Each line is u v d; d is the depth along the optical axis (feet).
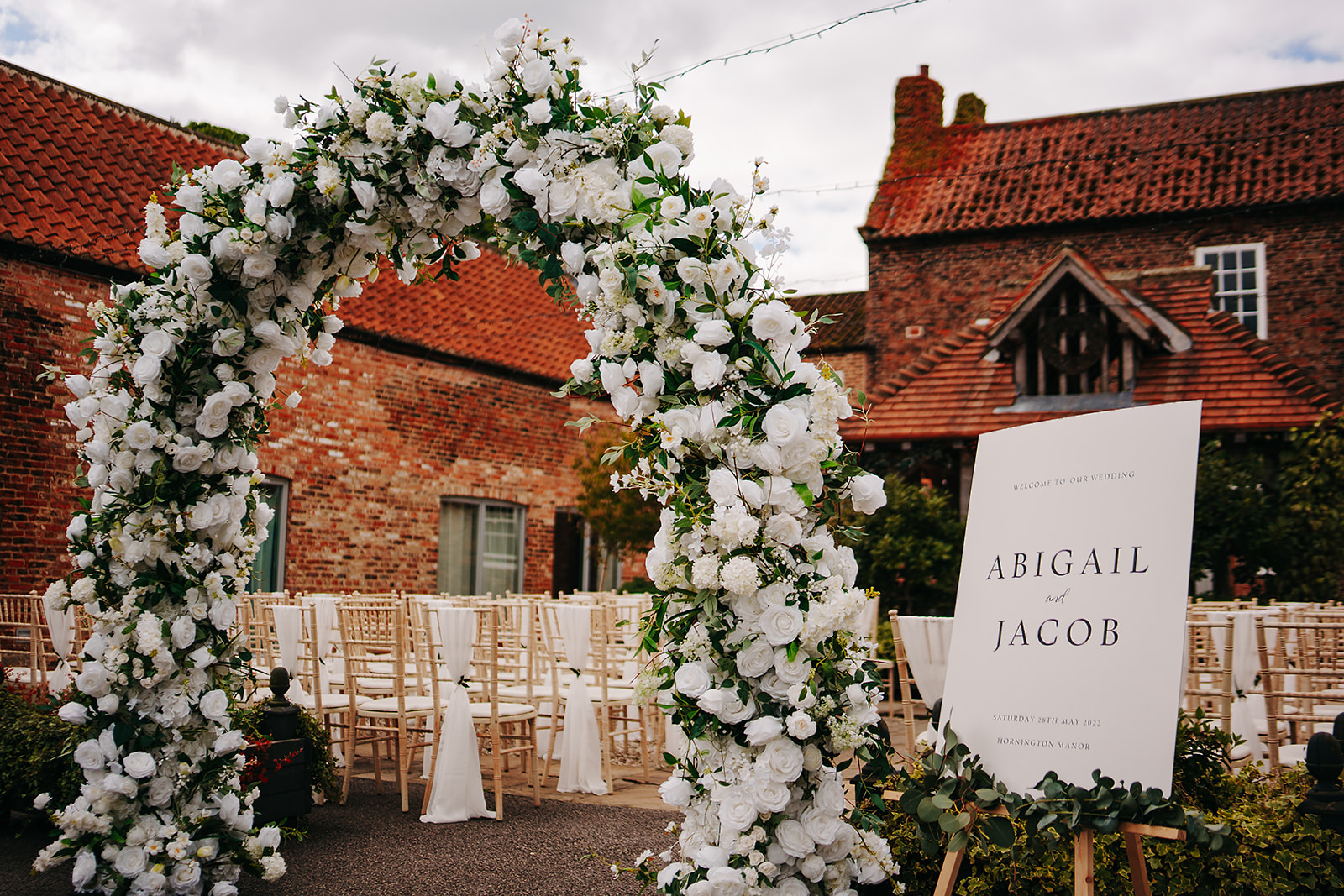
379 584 37.06
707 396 9.21
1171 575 8.31
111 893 11.89
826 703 8.80
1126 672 8.28
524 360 43.09
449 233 11.73
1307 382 38.58
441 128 10.65
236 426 12.57
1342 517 30.89
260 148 11.55
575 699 18.86
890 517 31.01
